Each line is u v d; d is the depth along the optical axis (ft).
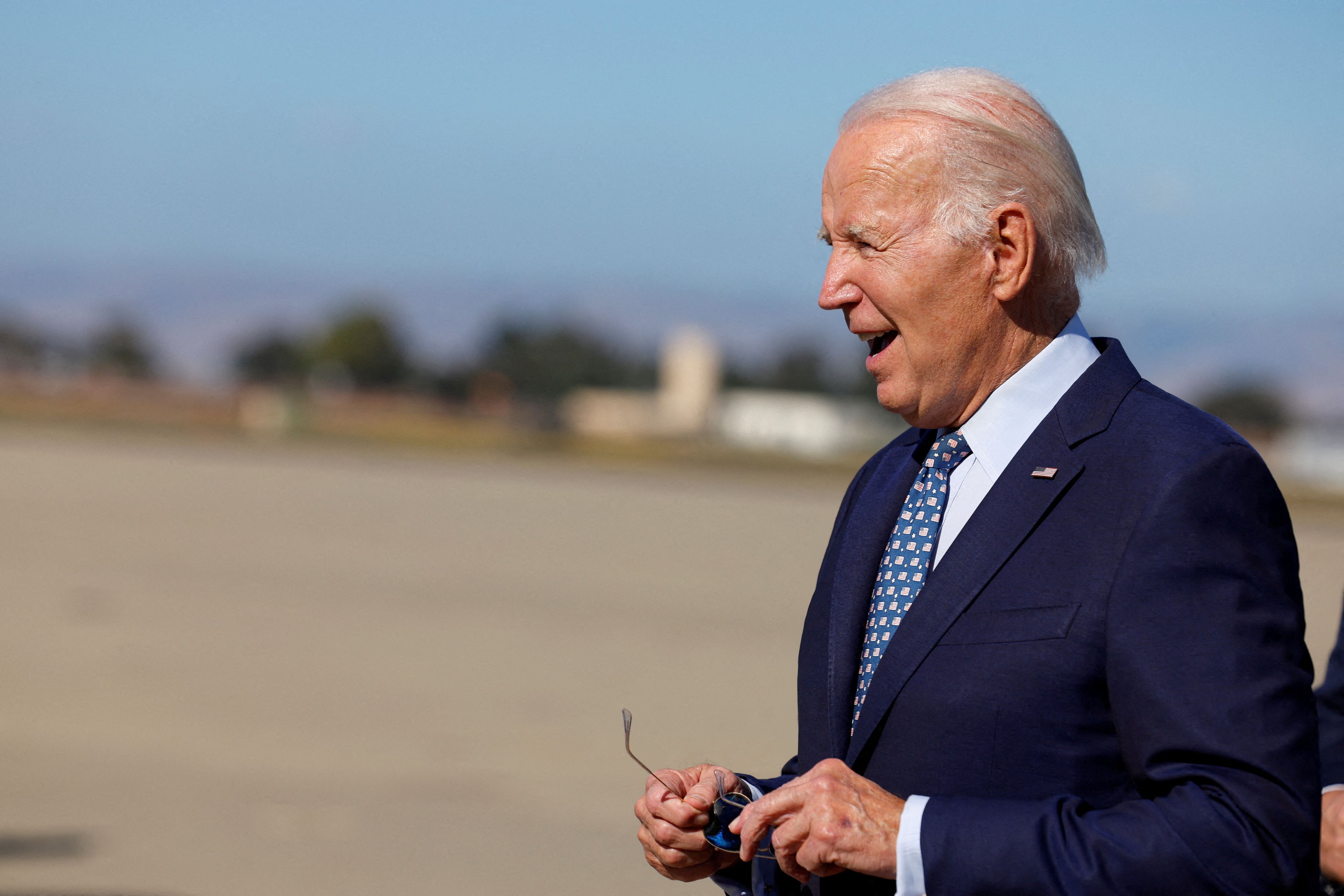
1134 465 7.11
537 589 62.28
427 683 39.83
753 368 426.51
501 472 173.68
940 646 7.27
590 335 442.50
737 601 61.05
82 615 50.16
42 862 22.91
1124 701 6.77
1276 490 7.07
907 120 7.55
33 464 140.77
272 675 40.27
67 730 32.81
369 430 273.54
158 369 449.06
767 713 36.86
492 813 26.76
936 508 7.84
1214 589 6.71
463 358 431.84
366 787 28.58
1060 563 7.11
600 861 23.88
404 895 21.59
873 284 7.63
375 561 70.59
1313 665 6.98
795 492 161.68
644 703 37.70
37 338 442.50
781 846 6.95
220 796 27.53
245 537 79.66
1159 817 6.45
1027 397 7.59
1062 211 7.48
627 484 163.02
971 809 6.73
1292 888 6.35
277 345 461.37
